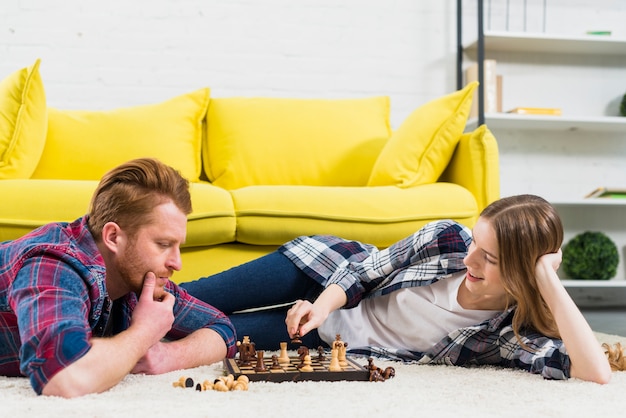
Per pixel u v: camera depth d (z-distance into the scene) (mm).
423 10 4090
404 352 1864
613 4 4297
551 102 4270
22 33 3738
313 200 2660
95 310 1438
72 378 1258
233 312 2104
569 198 4215
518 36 3887
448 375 1630
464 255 1843
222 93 3904
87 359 1276
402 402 1306
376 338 1961
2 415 1140
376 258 1979
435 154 2973
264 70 3947
